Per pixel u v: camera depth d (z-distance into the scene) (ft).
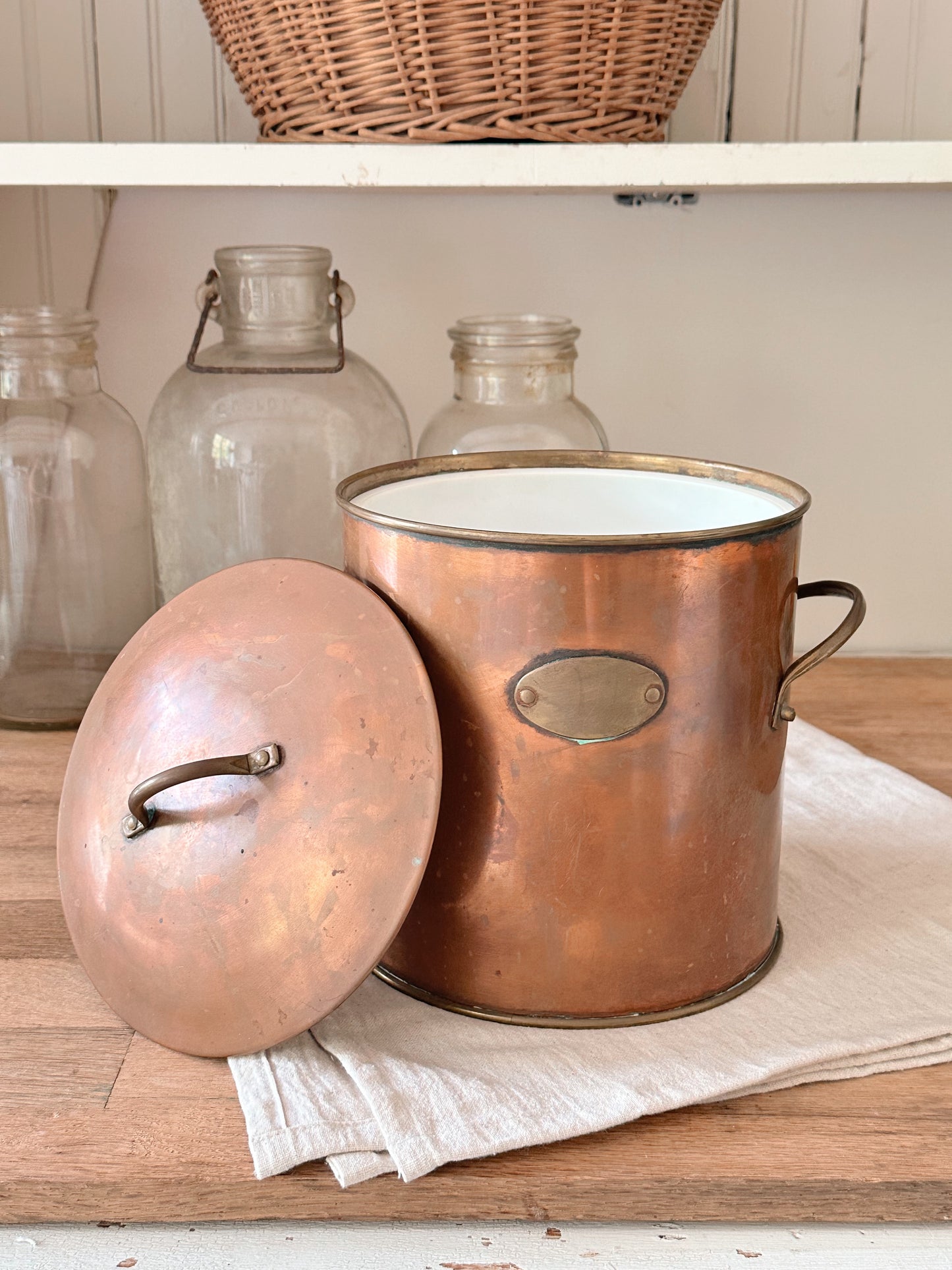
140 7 3.50
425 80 2.75
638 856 1.99
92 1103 1.90
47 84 3.54
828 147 2.87
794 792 3.02
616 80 2.81
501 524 2.53
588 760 1.93
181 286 3.74
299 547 3.32
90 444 3.39
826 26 3.54
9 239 3.62
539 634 1.89
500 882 2.01
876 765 3.14
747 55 3.55
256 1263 1.71
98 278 3.72
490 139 2.88
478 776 1.98
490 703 1.94
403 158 2.84
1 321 3.28
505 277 3.77
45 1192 1.74
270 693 2.00
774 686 2.08
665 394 3.89
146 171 2.90
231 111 3.58
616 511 2.54
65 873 2.16
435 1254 1.72
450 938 2.09
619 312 3.82
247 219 3.69
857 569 4.08
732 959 2.15
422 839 1.89
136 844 2.03
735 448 3.95
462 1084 1.88
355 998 2.17
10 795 3.01
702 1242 1.75
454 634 1.95
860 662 4.07
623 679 1.90
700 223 3.74
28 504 3.34
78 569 3.40
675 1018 2.09
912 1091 1.96
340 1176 1.73
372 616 2.00
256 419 3.22
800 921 2.43
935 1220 1.77
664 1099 1.85
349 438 3.27
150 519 3.61
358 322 3.80
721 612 1.94
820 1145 1.82
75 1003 2.18
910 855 2.70
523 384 3.29
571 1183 1.74
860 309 3.84
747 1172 1.76
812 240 3.77
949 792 3.07
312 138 2.90
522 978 2.05
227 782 1.98
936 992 2.17
